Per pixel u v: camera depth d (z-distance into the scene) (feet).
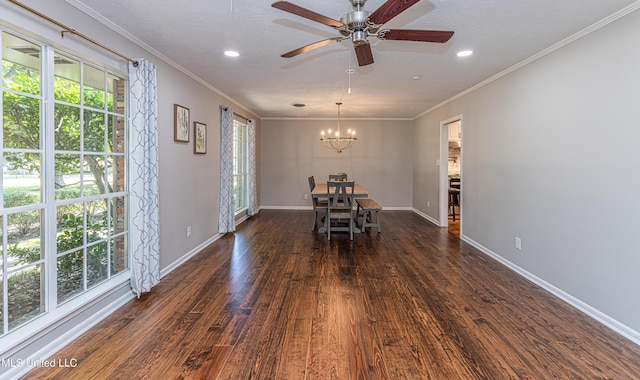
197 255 14.23
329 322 8.36
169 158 12.00
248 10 7.98
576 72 9.27
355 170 27.76
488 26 8.79
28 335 6.36
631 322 7.63
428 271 12.30
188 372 6.35
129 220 10.02
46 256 7.14
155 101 10.27
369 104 20.85
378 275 11.85
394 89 16.39
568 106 9.58
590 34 8.76
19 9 6.18
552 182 10.28
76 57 7.90
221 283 10.96
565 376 6.26
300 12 6.30
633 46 7.54
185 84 13.25
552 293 10.23
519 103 12.03
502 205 13.23
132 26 8.92
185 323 8.25
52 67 7.16
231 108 18.17
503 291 10.41
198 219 14.80
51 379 6.07
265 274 11.89
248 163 23.80
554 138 10.16
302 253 14.67
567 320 8.50
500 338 7.63
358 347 7.23
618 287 7.95
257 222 22.04
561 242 9.87
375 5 7.72
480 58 11.44
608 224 8.23
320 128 27.68
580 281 9.14
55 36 7.00
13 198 6.44
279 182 27.96
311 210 27.43
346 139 26.71
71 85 7.84
